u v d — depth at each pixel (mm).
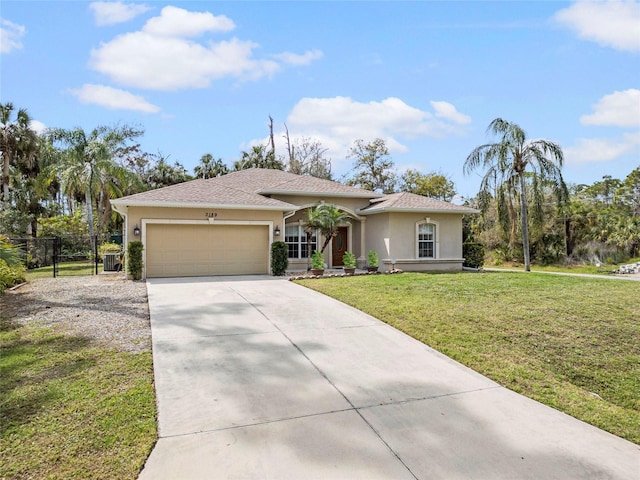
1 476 3174
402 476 3275
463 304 9648
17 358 5797
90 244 26562
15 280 12922
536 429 4156
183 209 14875
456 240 19594
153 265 14742
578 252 27328
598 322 8180
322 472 3309
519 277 15016
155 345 6480
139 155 37750
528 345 6977
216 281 13656
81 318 8188
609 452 3766
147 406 4383
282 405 4516
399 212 18375
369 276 15070
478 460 3533
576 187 38500
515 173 19219
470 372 5734
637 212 33969
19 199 30484
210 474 3254
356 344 6797
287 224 18594
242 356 6086
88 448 3574
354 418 4254
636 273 21391
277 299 10336
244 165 38312
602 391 5637
